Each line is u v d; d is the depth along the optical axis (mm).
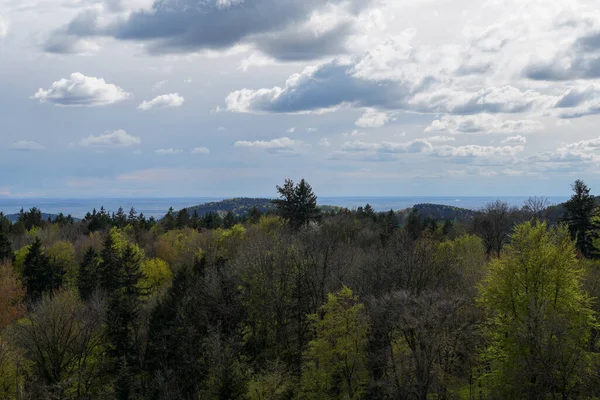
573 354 40562
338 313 49812
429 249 63219
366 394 50031
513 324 42844
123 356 57375
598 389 40438
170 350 52469
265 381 46812
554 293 44156
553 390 38969
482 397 46312
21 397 45250
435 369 44156
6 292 67375
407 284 56250
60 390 46781
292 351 57344
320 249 65000
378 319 47562
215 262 74375
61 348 54312
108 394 51875
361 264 63844
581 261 60344
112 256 81625
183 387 50250
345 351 48344
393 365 45969
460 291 56844
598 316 48438
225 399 45906
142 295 76750
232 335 55281
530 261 44875
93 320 56625
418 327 44062
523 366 40625
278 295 58125
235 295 58656
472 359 47875
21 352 52031
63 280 85938
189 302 58000
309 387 49406
